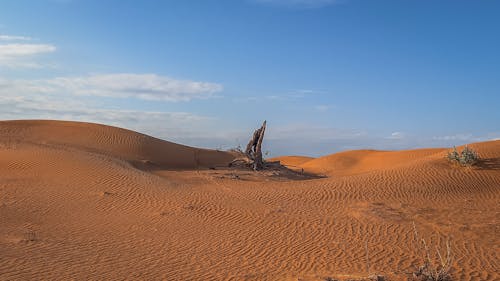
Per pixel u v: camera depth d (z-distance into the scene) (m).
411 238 11.98
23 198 16.11
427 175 20.08
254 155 30.52
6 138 32.28
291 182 21.64
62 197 16.59
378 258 10.30
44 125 39.06
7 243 11.09
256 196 17.81
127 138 36.75
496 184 18.84
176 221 13.98
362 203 16.19
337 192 18.17
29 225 13.01
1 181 18.48
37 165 21.70
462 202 16.48
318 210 15.37
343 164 43.75
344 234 12.49
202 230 13.00
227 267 9.85
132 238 12.11
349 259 10.31
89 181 19.25
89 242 11.60
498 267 9.42
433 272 8.58
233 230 13.00
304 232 12.76
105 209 15.33
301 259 10.41
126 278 9.05
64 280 8.80
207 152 40.97
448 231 12.60
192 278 9.12
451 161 21.78
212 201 16.80
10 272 9.07
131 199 16.80
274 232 12.79
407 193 17.72
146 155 33.84
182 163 33.56
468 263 9.75
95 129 38.28
